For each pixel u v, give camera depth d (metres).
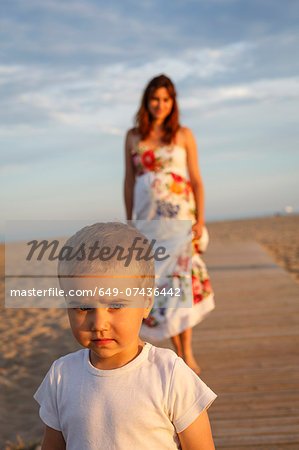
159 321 3.26
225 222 40.81
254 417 2.89
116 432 1.14
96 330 1.11
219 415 2.94
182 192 3.32
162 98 3.21
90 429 1.16
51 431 1.29
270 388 3.31
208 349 4.29
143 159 3.32
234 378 3.53
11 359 5.19
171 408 1.16
